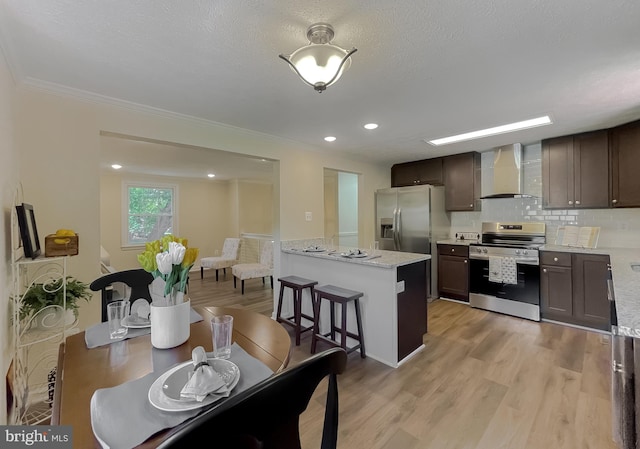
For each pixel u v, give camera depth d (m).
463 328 3.31
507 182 3.98
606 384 2.18
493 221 4.39
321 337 2.75
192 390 0.82
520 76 2.03
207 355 1.11
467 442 1.65
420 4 1.33
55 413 0.81
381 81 2.09
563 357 2.61
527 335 3.11
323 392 2.11
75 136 2.24
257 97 2.37
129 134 2.50
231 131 3.17
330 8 1.36
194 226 7.23
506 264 3.74
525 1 1.32
